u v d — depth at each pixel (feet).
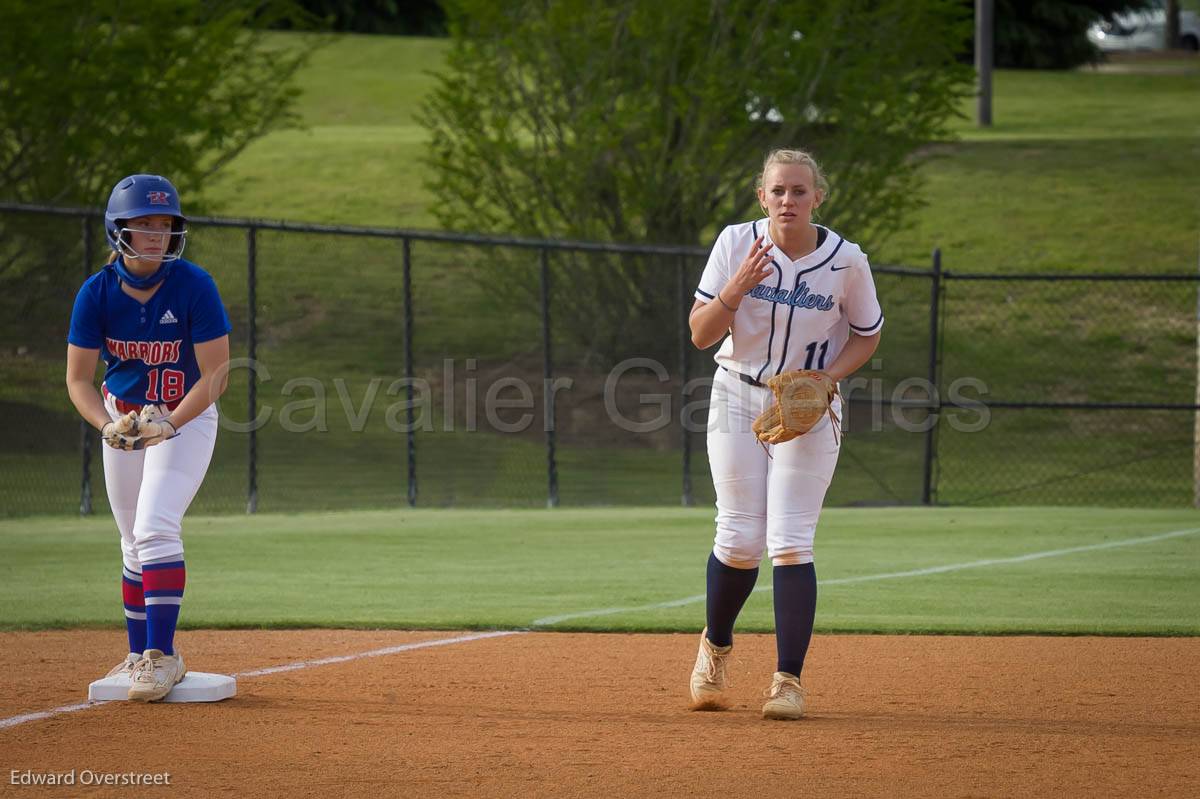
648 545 125.70
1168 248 306.96
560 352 214.90
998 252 308.40
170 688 60.08
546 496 182.09
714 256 59.00
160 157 212.64
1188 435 242.58
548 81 219.20
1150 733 54.80
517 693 63.46
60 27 201.16
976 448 233.35
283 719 56.70
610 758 50.08
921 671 69.56
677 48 216.74
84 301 59.52
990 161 379.55
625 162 224.94
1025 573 106.32
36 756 50.16
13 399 201.36
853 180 226.99
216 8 224.33
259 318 248.52
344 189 340.59
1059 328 274.98
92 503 168.86
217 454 200.44
